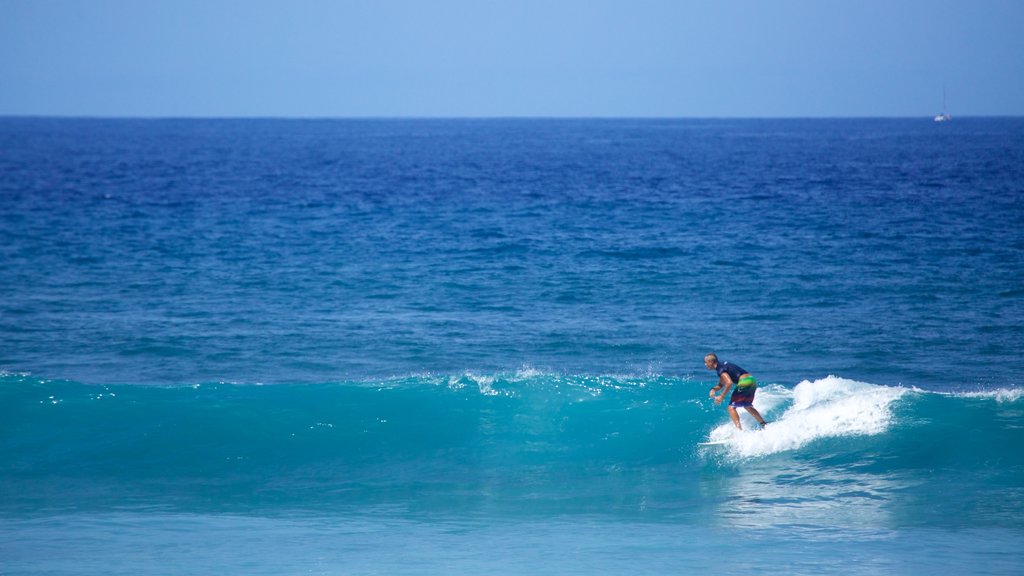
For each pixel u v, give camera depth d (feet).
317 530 95.55
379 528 96.22
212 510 102.32
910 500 102.06
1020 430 118.21
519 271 260.62
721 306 214.69
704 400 134.41
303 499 106.42
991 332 186.50
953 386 153.17
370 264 272.92
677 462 117.19
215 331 192.75
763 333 189.47
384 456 120.37
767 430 121.90
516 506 103.65
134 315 206.59
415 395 136.67
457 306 218.18
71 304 217.36
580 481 111.96
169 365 167.63
